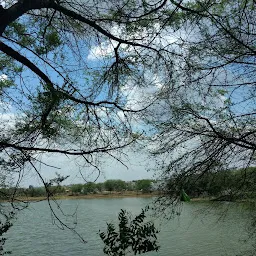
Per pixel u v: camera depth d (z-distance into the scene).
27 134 4.96
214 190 6.45
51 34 5.79
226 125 6.16
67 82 5.38
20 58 4.96
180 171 6.40
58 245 24.84
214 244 20.00
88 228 32.81
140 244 4.71
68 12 5.07
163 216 6.53
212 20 5.28
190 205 6.86
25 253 22.64
